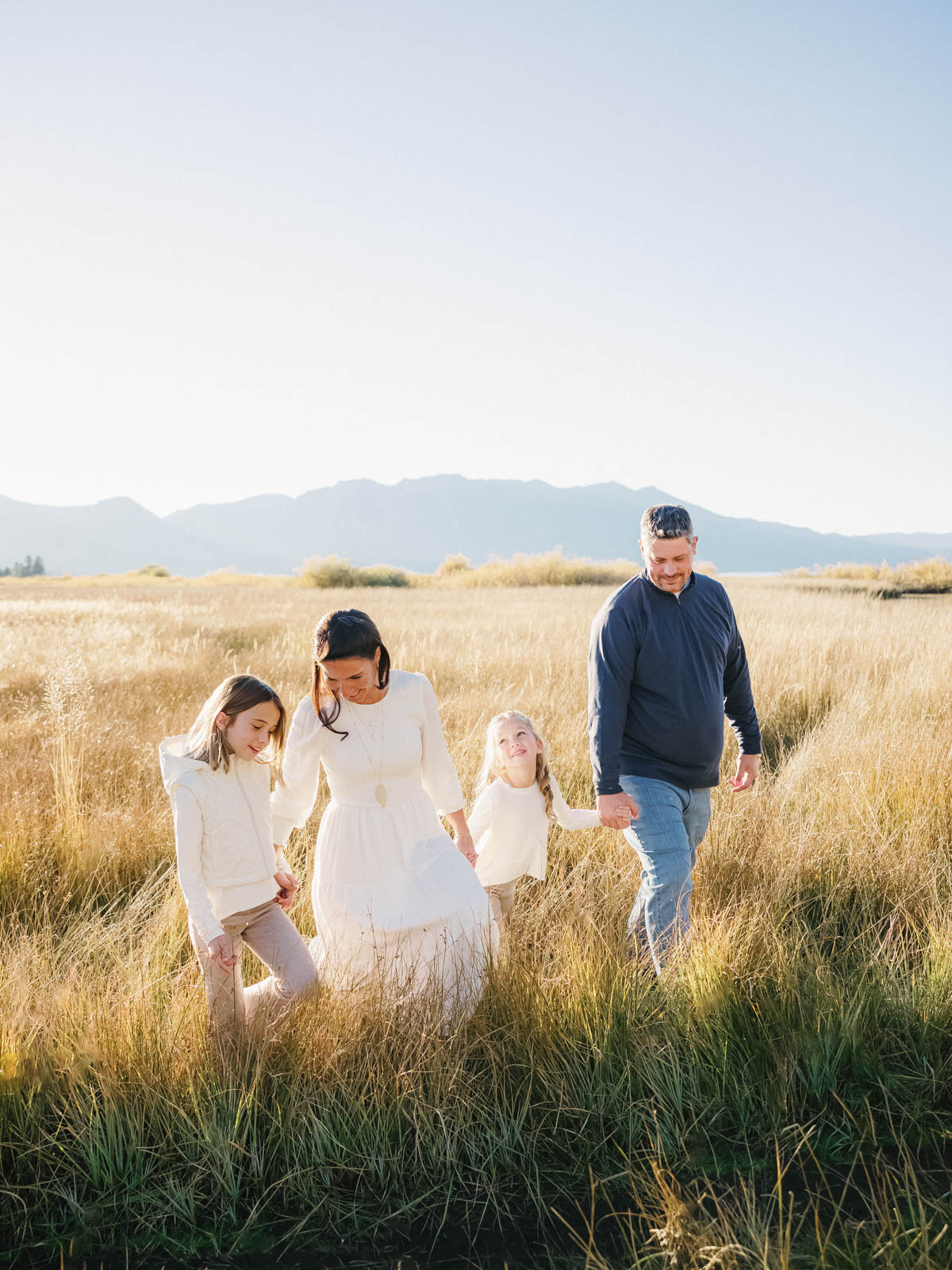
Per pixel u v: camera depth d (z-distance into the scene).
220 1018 2.57
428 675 9.10
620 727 3.21
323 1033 2.51
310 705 3.01
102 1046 2.47
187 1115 2.33
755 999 2.72
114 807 4.73
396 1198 2.16
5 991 2.78
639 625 3.21
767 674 8.39
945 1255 1.79
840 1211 2.00
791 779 5.14
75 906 3.85
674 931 3.07
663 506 3.17
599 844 4.36
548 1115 2.36
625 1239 1.92
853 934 3.43
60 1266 1.94
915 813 4.38
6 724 6.63
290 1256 1.97
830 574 47.03
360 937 2.91
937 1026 2.60
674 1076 2.47
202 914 2.50
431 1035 2.49
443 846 3.03
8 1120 2.28
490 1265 1.92
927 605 20.80
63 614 16.25
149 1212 2.10
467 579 46.38
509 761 3.45
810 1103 2.43
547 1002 2.70
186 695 8.08
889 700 6.91
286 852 4.25
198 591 41.00
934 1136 2.27
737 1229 1.91
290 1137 2.26
